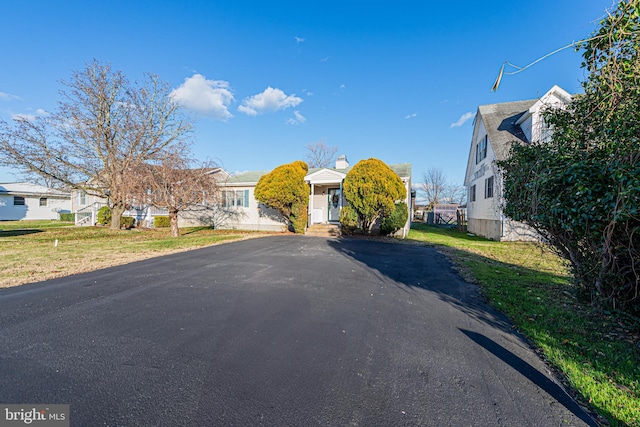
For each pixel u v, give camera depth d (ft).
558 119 13.61
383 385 7.15
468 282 17.60
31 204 86.99
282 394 6.73
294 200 46.83
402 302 13.84
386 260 24.56
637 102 9.20
